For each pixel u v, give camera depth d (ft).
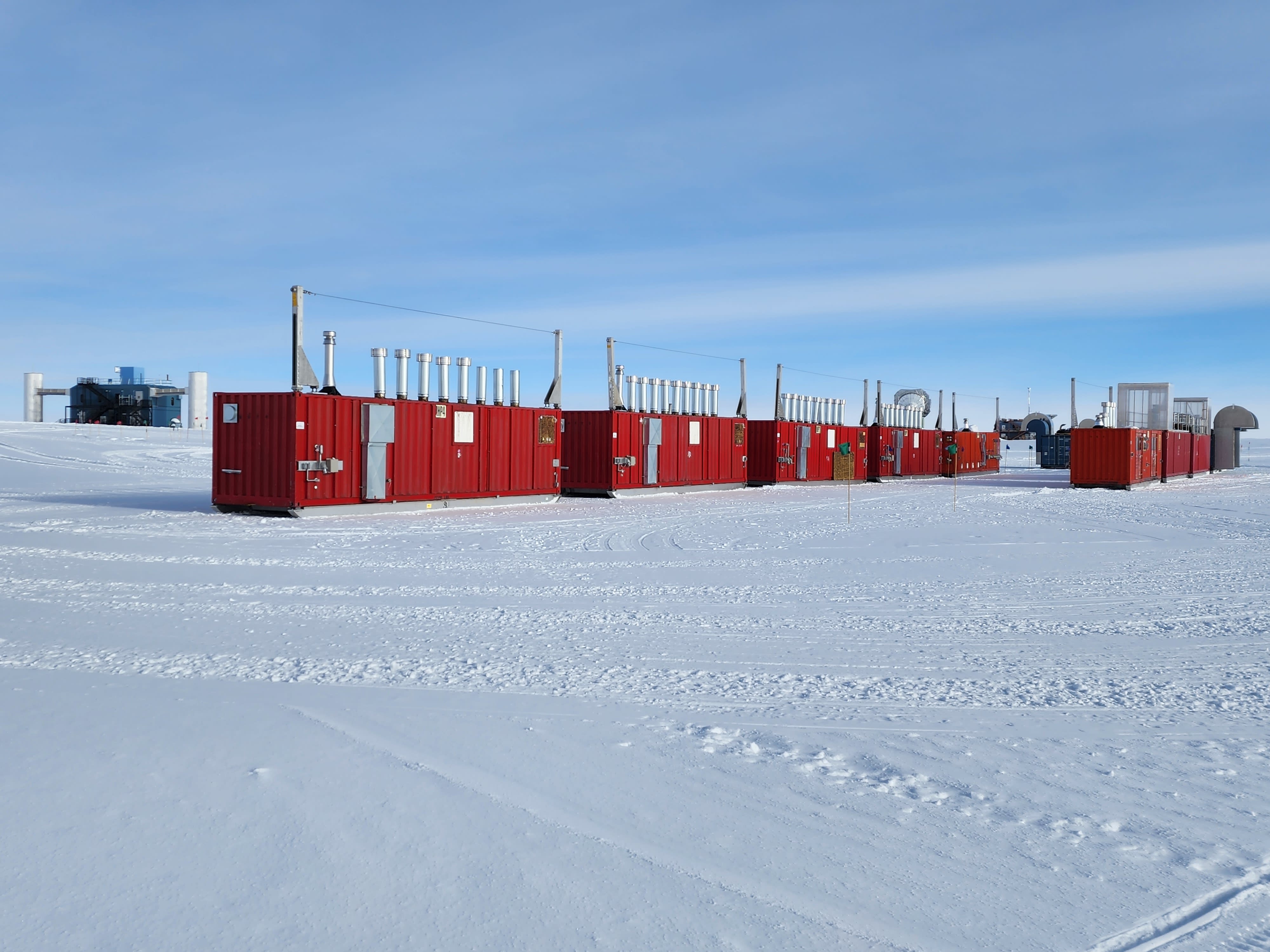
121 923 10.64
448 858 12.44
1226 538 59.82
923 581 40.57
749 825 13.69
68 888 11.46
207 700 20.18
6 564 44.09
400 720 18.79
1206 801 14.89
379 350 79.05
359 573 41.96
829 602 34.78
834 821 13.92
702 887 11.73
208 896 11.30
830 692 21.61
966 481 163.73
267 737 17.47
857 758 16.85
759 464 135.64
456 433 85.15
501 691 21.24
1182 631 29.53
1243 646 27.30
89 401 240.12
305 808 14.06
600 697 20.83
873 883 11.91
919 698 21.12
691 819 13.89
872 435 162.30
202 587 37.27
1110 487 127.24
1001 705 20.66
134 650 25.43
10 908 10.97
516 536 60.39
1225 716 19.86
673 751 17.04
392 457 78.95
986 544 56.34
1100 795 15.11
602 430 106.63
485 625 29.63
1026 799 14.90
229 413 73.41
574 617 31.32
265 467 72.28
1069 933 10.73
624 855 12.62
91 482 116.88
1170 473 151.94
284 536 58.49
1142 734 18.54
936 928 10.80
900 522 72.64
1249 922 11.02
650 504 96.02
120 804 14.11
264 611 31.91
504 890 11.55
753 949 10.29
